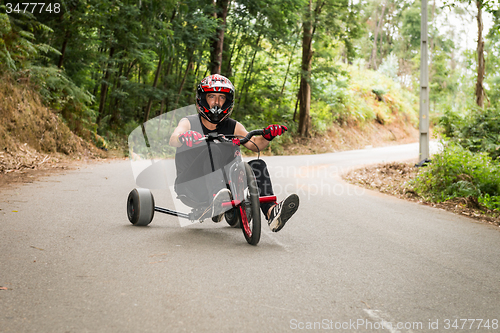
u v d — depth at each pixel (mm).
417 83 50094
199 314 2506
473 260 4070
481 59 17750
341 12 26688
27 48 13680
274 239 4555
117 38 18375
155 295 2771
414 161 16500
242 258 3727
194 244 4168
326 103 33875
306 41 27562
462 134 13508
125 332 2250
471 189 8281
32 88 14102
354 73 45344
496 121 13352
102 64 19172
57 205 5984
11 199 6273
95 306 2566
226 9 23000
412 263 3834
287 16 25938
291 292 2932
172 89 22953
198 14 20672
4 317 2369
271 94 28734
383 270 3564
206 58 22797
